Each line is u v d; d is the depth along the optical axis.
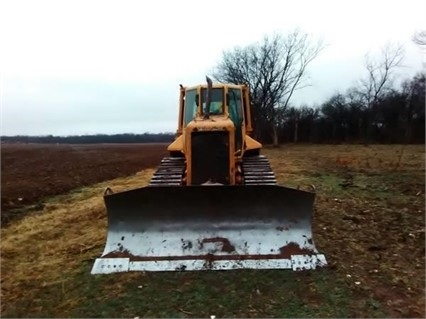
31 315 4.50
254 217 5.77
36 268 5.93
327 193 11.00
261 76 42.97
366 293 4.76
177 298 4.71
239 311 4.41
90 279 5.30
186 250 5.60
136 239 5.70
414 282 5.09
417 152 28.02
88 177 16.94
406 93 47.03
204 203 5.73
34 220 9.08
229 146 6.59
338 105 51.94
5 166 22.17
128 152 37.78
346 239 6.79
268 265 5.39
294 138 52.53
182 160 7.91
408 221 7.91
